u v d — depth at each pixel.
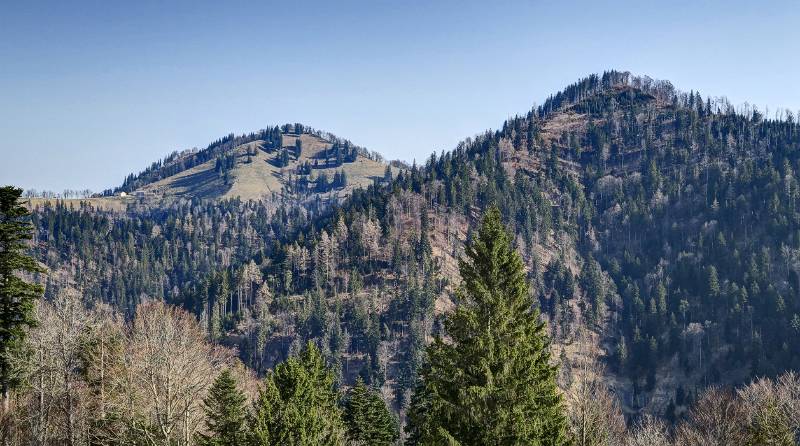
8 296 36.69
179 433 43.22
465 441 24.64
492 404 24.41
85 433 41.19
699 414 63.50
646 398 156.38
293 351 147.88
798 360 149.12
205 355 51.66
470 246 27.34
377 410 61.25
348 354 161.62
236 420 41.59
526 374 24.52
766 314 173.50
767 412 51.94
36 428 39.19
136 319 48.78
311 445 34.88
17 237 36.59
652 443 56.00
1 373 37.72
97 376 45.62
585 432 42.28
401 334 165.88
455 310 26.59
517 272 26.42
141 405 40.59
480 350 25.08
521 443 23.53
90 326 46.06
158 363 40.41
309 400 37.03
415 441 46.81
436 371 26.64
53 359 42.66
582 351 145.00
